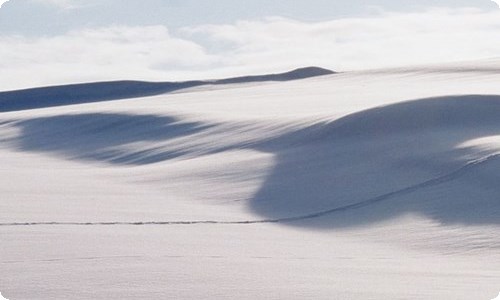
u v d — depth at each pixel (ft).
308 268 69.72
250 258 73.61
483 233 84.53
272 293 60.49
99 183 125.70
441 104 136.46
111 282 63.21
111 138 179.22
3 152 181.78
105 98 311.68
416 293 61.52
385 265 72.49
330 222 94.79
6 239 80.69
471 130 126.31
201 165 132.57
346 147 126.72
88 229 87.61
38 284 62.64
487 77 241.14
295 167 120.88
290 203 104.17
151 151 159.12
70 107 240.53
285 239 85.61
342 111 151.43
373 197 102.22
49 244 78.23
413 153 116.26
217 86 320.50
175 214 98.68
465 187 99.50
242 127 159.33
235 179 119.24
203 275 65.77
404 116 133.28
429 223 90.22
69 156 170.19
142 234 85.20
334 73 308.60
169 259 71.92
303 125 145.48
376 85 245.86
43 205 104.22
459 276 68.18
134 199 110.11
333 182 111.04
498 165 102.94
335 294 60.49
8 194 113.39
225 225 92.84
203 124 170.91
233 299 58.80
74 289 61.16
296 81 291.79
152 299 58.70
